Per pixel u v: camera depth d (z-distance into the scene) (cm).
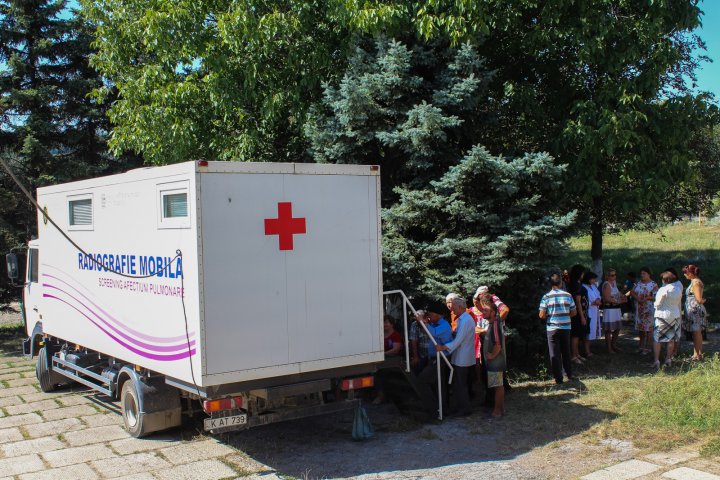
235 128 1270
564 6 1099
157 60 1344
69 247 904
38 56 1645
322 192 677
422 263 981
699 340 1074
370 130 1016
